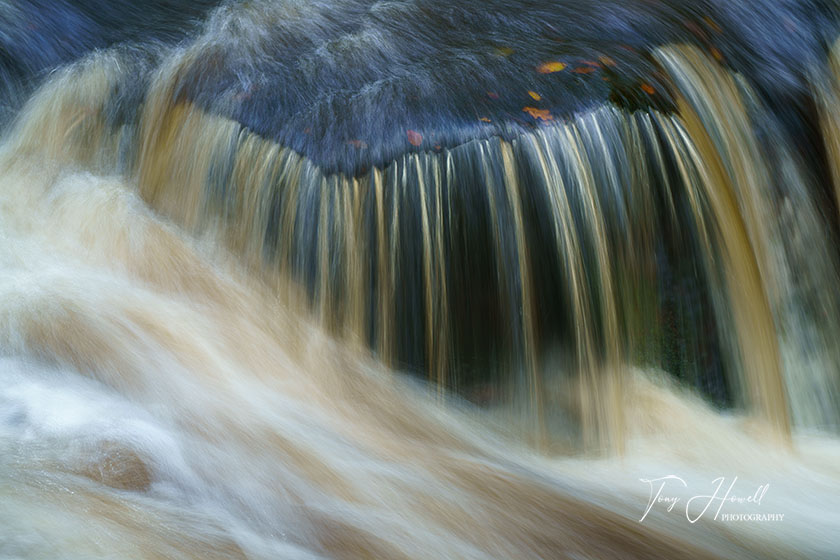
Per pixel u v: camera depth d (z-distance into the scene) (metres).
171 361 4.57
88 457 3.57
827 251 6.16
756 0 6.56
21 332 4.42
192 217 5.93
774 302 5.88
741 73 6.24
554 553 3.83
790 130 6.21
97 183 6.16
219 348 4.87
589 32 6.57
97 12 8.28
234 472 3.84
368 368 5.33
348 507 3.80
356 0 7.67
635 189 5.55
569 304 5.44
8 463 3.45
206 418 4.22
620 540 4.04
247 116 5.98
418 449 4.69
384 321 5.41
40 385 4.08
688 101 5.89
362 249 5.43
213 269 5.57
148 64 7.11
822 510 4.72
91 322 4.62
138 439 3.80
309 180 5.51
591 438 5.36
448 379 5.38
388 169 5.43
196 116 6.17
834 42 6.62
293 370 5.03
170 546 3.18
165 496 3.49
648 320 5.58
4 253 5.17
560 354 5.42
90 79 7.01
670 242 5.61
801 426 5.91
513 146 5.38
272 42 7.08
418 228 5.36
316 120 5.84
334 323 5.47
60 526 3.12
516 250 5.35
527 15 6.94
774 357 5.85
